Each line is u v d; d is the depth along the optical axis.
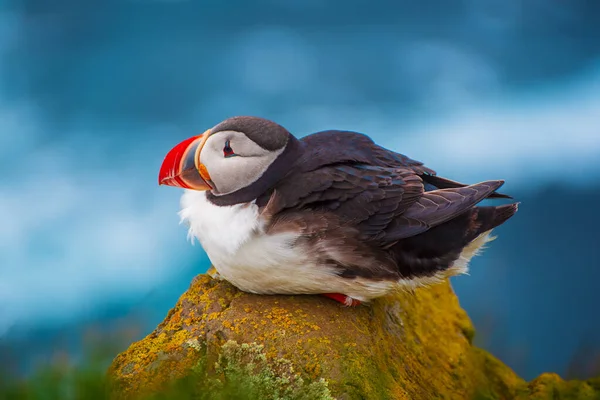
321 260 5.71
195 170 6.03
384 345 6.23
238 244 5.71
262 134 5.89
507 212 6.24
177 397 5.14
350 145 6.31
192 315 6.05
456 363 7.10
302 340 5.70
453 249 6.07
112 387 5.46
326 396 5.40
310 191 5.74
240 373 5.55
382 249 5.88
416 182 6.01
